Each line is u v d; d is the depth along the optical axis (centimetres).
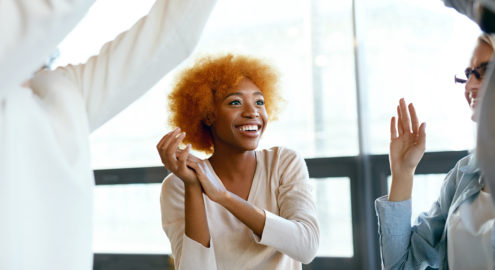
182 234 147
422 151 129
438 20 370
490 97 75
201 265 133
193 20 86
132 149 444
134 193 443
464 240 112
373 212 386
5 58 61
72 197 78
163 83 436
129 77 87
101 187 450
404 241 133
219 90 153
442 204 129
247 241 144
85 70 88
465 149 351
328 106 407
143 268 435
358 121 391
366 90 394
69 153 80
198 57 167
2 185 70
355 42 396
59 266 77
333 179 396
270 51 421
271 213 136
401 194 132
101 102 88
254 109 151
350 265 388
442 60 368
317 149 407
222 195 132
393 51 386
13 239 71
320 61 410
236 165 154
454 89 361
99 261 445
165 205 154
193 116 165
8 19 58
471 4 88
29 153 74
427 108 366
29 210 73
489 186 78
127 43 88
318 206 398
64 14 60
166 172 434
